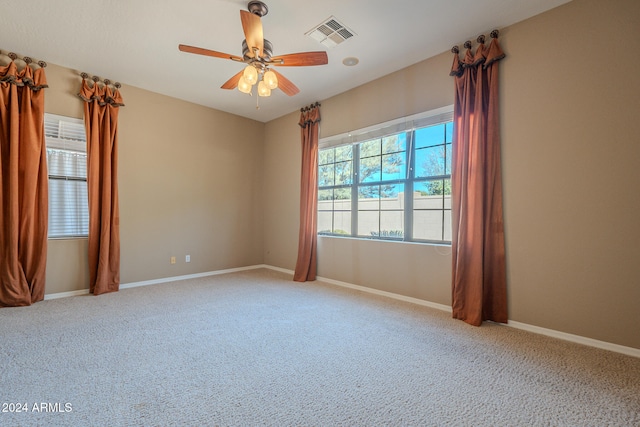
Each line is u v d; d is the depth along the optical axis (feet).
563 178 8.25
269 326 9.11
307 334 8.54
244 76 8.07
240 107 16.42
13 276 10.50
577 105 8.04
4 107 10.44
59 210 11.93
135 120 13.70
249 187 18.25
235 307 10.86
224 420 4.98
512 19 8.89
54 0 7.98
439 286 10.78
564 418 5.10
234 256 17.53
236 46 10.33
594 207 7.80
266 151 18.80
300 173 16.57
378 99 12.75
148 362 6.86
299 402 5.49
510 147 9.14
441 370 6.63
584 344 7.90
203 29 9.36
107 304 11.03
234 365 6.79
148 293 12.60
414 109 11.55
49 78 11.56
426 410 5.29
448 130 10.78
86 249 12.48
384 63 11.50
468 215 9.69
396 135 12.30
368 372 6.54
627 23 7.36
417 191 11.62
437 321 9.56
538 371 6.59
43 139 11.18
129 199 13.58
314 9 8.36
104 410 5.17
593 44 7.79
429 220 11.27
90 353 7.23
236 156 17.58
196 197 15.88
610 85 7.57
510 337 8.36
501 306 9.23
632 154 7.30
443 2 8.11
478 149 9.41
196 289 13.34
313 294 12.64
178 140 15.16
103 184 12.44
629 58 7.33
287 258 17.34
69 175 12.12
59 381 6.03
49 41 10.02
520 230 8.97
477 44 9.87
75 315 9.83
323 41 9.99
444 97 10.69
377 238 12.92
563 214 8.25
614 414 5.20
